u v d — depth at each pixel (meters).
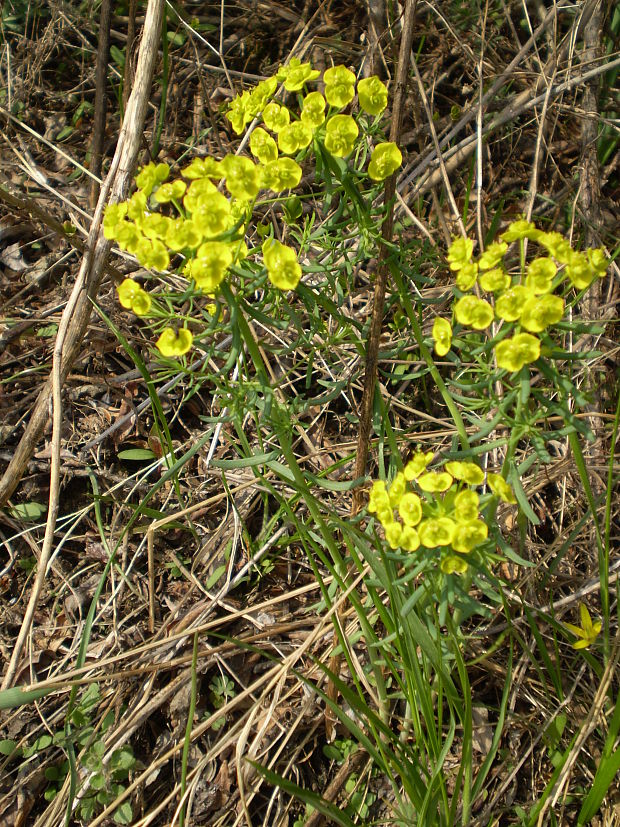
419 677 0.35
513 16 0.67
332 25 0.65
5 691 0.38
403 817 0.39
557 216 0.58
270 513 0.50
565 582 0.46
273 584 0.48
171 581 0.49
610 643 0.43
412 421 0.52
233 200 0.33
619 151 0.63
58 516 0.50
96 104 0.60
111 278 0.55
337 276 0.40
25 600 0.48
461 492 0.30
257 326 0.53
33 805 0.42
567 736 0.42
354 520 0.40
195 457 0.52
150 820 0.38
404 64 0.36
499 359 0.29
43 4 0.70
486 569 0.32
